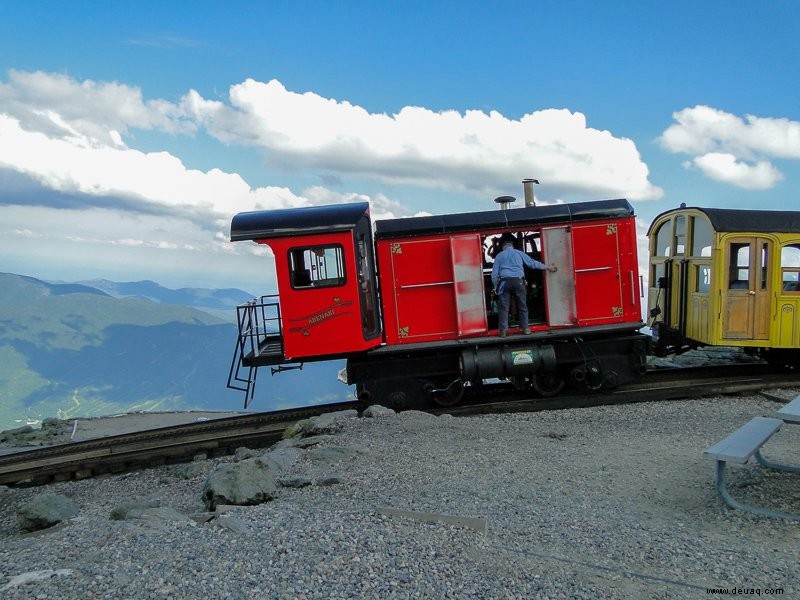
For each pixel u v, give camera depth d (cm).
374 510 515
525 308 1121
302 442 830
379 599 350
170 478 933
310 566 391
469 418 976
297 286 1091
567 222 1145
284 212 1111
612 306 1155
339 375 1184
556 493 573
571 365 1161
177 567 390
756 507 516
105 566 395
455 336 1152
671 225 1310
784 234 1127
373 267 1145
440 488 593
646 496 561
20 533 618
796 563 409
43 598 346
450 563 402
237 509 547
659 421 909
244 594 351
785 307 1138
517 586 370
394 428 856
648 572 395
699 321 1195
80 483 1007
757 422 601
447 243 1148
